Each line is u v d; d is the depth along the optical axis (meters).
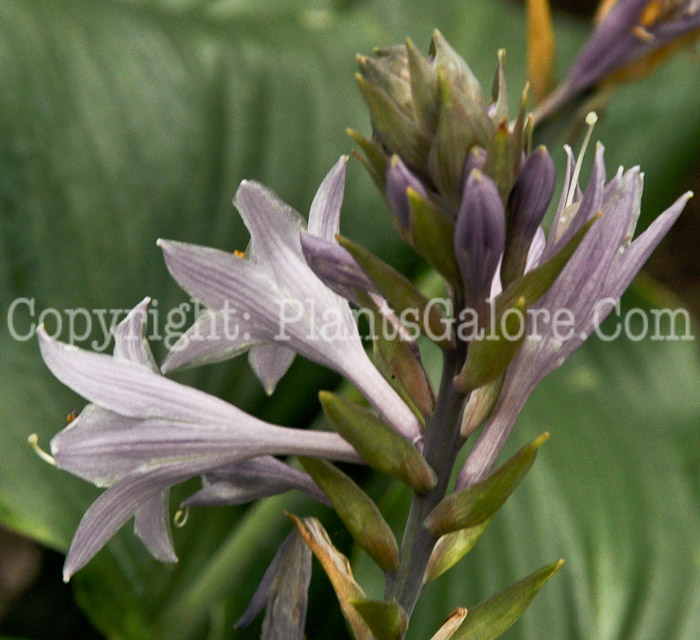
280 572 0.46
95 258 0.72
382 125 0.43
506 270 0.44
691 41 0.63
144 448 0.44
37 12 0.76
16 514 0.64
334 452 0.45
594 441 0.76
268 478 0.46
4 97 0.71
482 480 0.44
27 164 0.71
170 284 0.74
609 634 0.66
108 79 0.76
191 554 0.71
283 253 0.45
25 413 0.67
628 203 0.44
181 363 0.45
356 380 0.45
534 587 0.45
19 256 0.70
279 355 0.47
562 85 0.67
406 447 0.44
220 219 0.76
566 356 0.44
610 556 0.69
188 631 0.68
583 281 0.44
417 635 0.65
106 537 0.45
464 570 0.68
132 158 0.75
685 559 0.70
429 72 0.43
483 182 0.42
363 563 0.68
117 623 0.67
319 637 0.68
